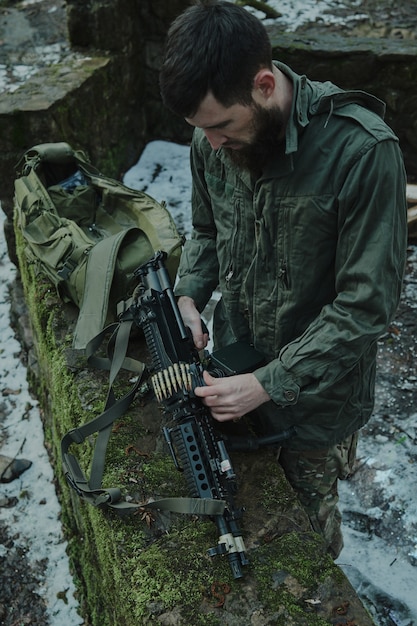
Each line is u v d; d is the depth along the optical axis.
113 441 1.83
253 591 1.48
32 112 3.50
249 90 1.25
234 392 1.50
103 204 2.73
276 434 1.72
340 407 1.69
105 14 4.12
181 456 1.58
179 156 4.73
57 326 2.28
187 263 1.93
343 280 1.42
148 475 1.74
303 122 1.33
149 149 4.78
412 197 3.86
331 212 1.40
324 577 1.50
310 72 4.05
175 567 1.53
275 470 1.74
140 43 4.53
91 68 4.01
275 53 4.04
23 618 2.69
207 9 1.23
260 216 1.51
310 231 1.44
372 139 1.31
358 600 1.47
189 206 4.27
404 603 2.43
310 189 1.40
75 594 2.75
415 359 3.25
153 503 1.60
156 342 1.70
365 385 1.73
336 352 1.43
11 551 2.91
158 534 1.61
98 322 2.05
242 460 1.76
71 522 2.86
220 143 1.36
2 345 3.81
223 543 1.49
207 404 1.53
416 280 3.65
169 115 4.77
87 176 2.78
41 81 3.84
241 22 1.22
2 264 4.26
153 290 1.74
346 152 1.34
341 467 1.93
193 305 1.87
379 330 1.42
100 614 2.18
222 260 1.73
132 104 4.54
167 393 1.60
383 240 1.35
